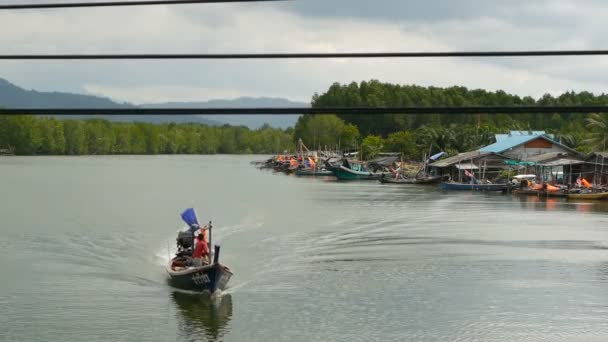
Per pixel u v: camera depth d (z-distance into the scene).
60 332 24.25
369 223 50.22
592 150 88.94
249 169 148.00
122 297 28.53
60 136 188.50
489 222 50.72
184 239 32.56
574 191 69.19
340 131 177.88
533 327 24.88
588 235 44.12
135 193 78.81
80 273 32.72
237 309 26.91
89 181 99.12
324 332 24.27
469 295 28.92
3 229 46.72
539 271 33.28
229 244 41.00
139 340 23.56
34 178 104.00
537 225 48.88
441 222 50.66
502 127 150.62
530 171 88.69
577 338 23.78
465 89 194.50
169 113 11.09
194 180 105.88
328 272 32.97
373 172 117.44
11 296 28.66
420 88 192.00
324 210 59.41
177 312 26.50
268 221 51.69
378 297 28.64
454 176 95.19
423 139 129.50
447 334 24.09
